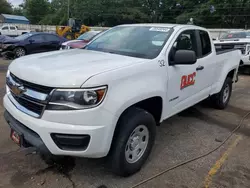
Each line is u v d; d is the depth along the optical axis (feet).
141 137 9.75
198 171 10.21
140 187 9.04
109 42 12.40
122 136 8.69
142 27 12.87
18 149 11.17
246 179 9.82
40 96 7.82
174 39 11.46
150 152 10.57
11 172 9.54
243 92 24.12
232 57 17.78
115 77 8.20
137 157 9.77
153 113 10.98
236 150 12.14
